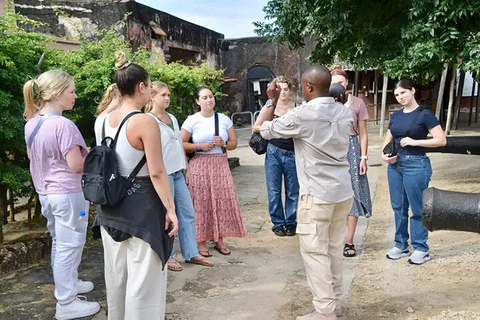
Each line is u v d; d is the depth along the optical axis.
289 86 4.57
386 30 6.22
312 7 6.12
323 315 3.03
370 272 4.04
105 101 3.26
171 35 16.22
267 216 6.05
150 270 2.54
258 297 3.62
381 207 6.30
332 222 3.15
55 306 3.43
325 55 7.42
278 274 4.06
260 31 7.35
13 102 4.52
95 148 2.47
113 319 2.76
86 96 5.88
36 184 3.23
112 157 2.46
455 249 4.49
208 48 20.33
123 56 2.60
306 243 3.03
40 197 3.22
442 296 3.52
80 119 6.13
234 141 4.58
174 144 3.83
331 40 6.30
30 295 3.61
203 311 3.39
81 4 12.83
